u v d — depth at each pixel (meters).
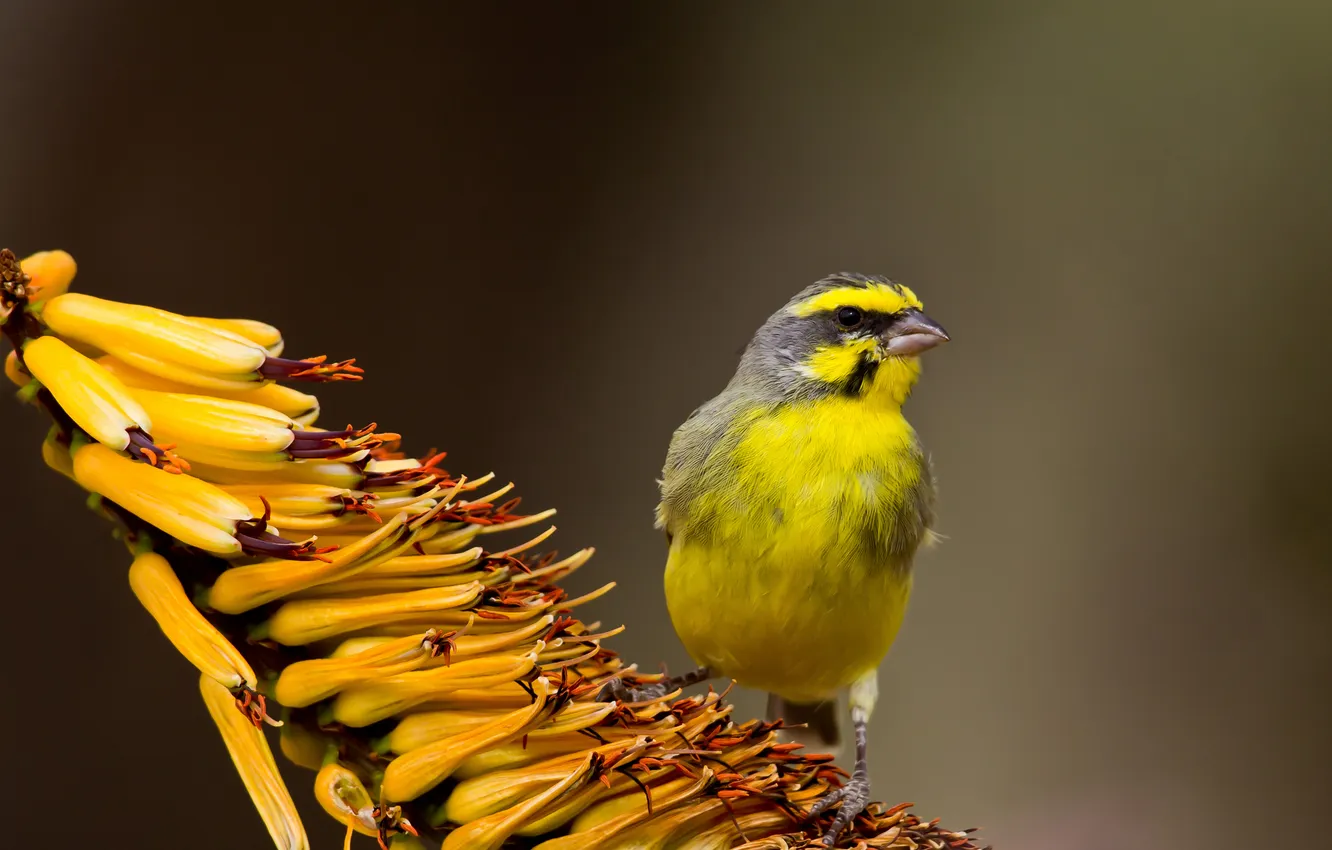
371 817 2.10
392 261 2.49
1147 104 2.55
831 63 2.55
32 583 2.39
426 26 2.50
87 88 2.45
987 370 2.54
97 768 2.39
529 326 2.51
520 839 2.23
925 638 2.52
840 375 2.38
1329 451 2.52
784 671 2.38
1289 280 2.54
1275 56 2.55
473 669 2.14
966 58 2.55
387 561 2.20
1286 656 2.51
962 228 2.54
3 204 2.44
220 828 2.40
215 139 2.46
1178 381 2.53
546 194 2.52
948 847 2.27
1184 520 2.53
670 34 2.54
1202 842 2.49
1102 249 2.54
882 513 2.37
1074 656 2.52
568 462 2.51
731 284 2.53
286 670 2.18
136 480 2.13
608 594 2.51
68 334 2.24
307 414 2.28
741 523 2.37
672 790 2.21
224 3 2.47
